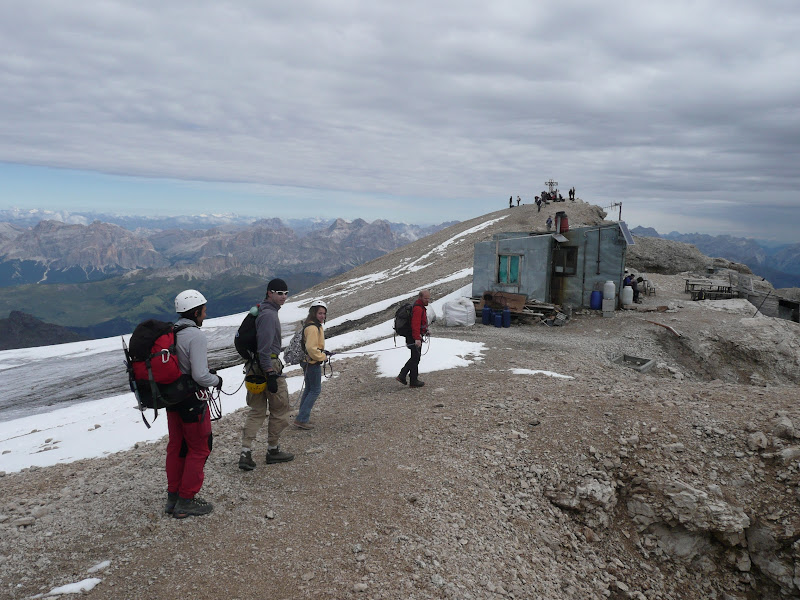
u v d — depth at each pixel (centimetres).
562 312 2208
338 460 645
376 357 1435
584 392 913
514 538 528
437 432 748
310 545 439
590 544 579
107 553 423
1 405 2273
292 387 1149
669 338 1881
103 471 668
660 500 610
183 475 483
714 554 594
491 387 993
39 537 449
